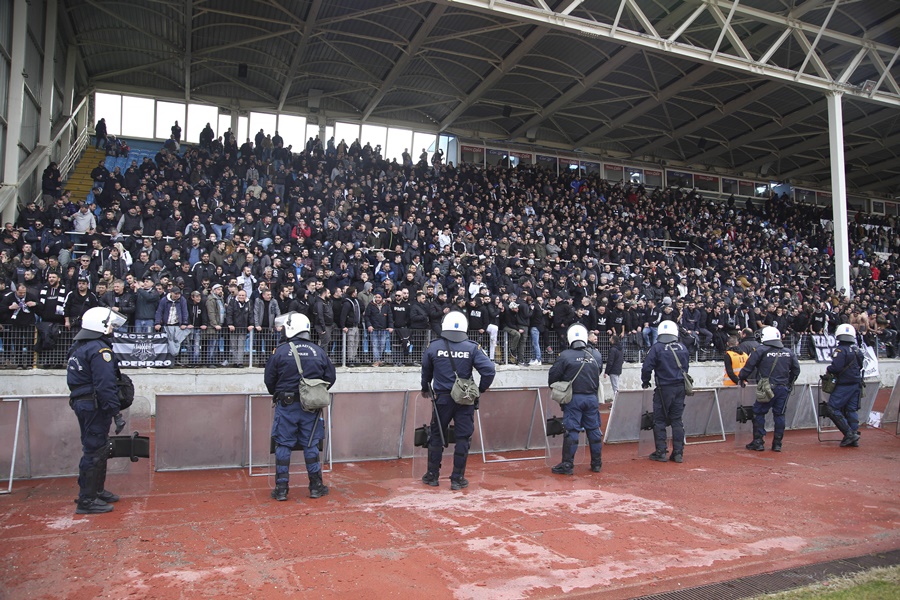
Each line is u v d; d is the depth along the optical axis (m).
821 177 38.16
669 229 27.61
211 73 24.72
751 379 13.26
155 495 6.84
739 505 6.79
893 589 4.39
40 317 11.57
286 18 20.31
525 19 16.72
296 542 5.25
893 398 13.80
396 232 18.47
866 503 7.02
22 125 17.03
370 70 24.53
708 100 27.67
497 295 15.97
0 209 14.56
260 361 13.07
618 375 14.77
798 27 20.61
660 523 6.02
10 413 7.32
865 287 27.36
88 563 4.72
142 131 25.94
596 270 20.17
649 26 18.08
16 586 4.28
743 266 24.45
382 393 9.00
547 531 5.67
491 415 9.56
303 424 6.79
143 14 20.28
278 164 23.19
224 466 8.23
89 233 14.54
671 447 10.74
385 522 5.86
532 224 22.73
